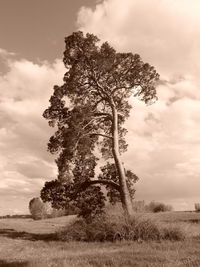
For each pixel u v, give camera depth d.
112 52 34.19
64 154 32.34
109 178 34.00
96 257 17.25
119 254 18.31
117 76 35.00
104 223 27.39
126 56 34.75
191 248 19.88
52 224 42.38
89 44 34.75
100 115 34.91
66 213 55.84
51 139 34.41
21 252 21.48
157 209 53.62
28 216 63.34
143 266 14.50
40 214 54.50
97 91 35.28
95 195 32.59
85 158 33.06
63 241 27.06
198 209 50.88
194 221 35.34
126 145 36.81
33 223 44.34
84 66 34.50
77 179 32.75
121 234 26.20
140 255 17.45
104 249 22.11
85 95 35.22
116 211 29.97
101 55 33.84
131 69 34.91
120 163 32.91
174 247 20.75
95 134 34.16
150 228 25.91
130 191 34.38
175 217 40.03
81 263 15.59
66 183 32.28
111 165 34.28
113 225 27.12
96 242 25.97
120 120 37.16
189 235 25.94
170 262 14.96
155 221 26.98
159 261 15.50
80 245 24.56
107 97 34.94
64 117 34.62
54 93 34.62
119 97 36.31
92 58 34.12
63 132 33.09
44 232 34.62
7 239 28.50
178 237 25.19
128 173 34.44
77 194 32.53
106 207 32.97
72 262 15.89
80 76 34.47
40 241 27.25
